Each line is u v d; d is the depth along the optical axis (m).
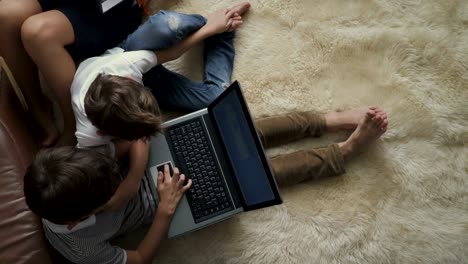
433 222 1.34
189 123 1.28
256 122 1.35
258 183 1.16
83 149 1.01
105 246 1.15
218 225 1.34
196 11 1.47
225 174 1.26
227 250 1.32
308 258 1.33
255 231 1.34
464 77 1.42
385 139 1.39
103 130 1.07
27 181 0.96
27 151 1.15
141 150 1.18
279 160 1.33
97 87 1.04
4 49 1.23
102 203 1.01
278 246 1.33
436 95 1.41
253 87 1.43
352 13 1.46
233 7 1.44
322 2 1.47
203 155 1.27
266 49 1.45
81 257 1.11
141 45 1.26
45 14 1.19
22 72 1.26
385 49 1.44
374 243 1.33
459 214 1.35
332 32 1.45
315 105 1.42
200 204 1.25
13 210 1.04
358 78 1.43
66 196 0.94
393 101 1.41
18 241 1.03
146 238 1.22
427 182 1.37
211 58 1.41
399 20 1.46
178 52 1.33
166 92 1.37
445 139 1.39
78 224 1.05
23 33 1.15
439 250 1.33
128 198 1.18
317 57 1.44
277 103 1.42
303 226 1.35
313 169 1.32
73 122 1.30
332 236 1.34
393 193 1.36
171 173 1.26
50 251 1.08
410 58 1.43
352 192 1.37
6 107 1.18
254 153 1.14
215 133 1.27
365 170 1.38
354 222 1.34
